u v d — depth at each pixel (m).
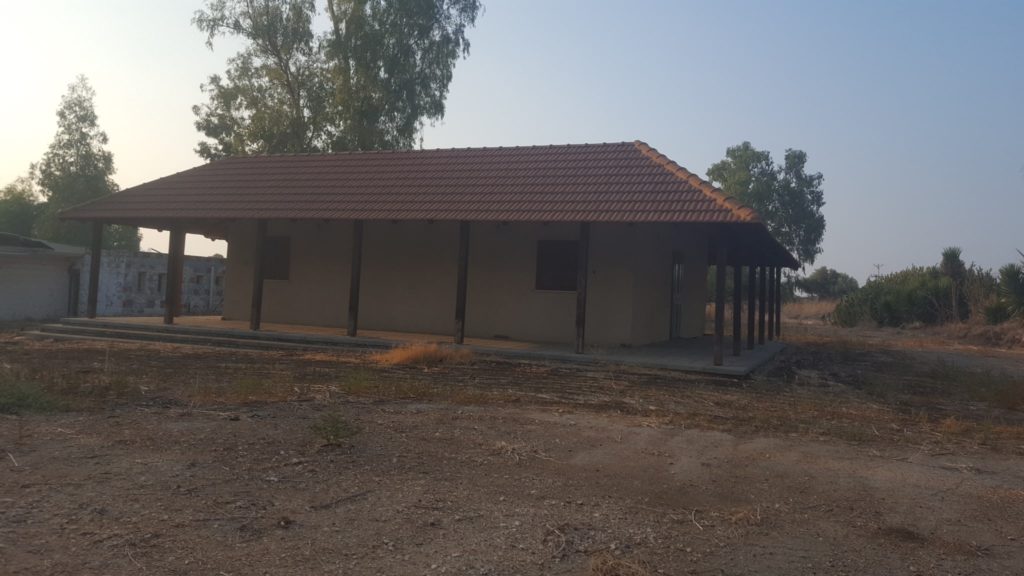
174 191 20.61
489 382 12.63
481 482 6.48
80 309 26.70
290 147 37.81
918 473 7.38
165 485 5.91
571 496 6.21
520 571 4.61
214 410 9.00
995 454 8.41
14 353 15.34
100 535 4.80
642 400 11.30
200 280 31.20
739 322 17.42
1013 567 5.03
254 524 5.16
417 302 19.97
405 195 17.95
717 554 5.07
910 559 5.12
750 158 58.34
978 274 36.97
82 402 9.09
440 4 36.38
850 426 9.66
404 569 4.54
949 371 16.75
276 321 21.52
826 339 29.00
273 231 21.70
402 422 8.73
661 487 6.61
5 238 25.38
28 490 5.63
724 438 8.63
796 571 4.82
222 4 36.62
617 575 4.59
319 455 7.04
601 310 17.94
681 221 14.34
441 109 37.34
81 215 19.94
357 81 35.53
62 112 41.59
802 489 6.71
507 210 16.11
